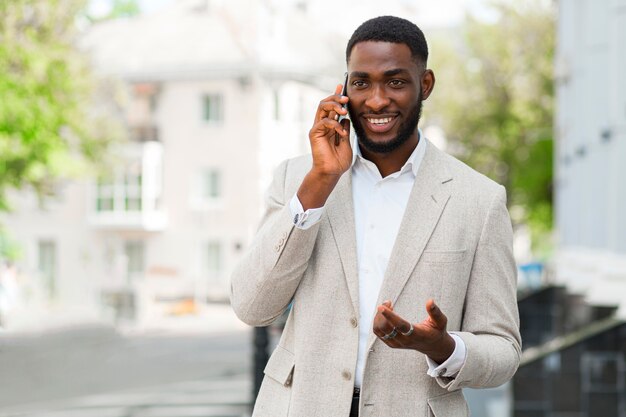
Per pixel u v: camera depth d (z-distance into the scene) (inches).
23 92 824.3
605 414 272.5
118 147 1167.0
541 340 480.7
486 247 100.0
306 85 1574.8
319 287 100.0
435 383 98.7
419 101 100.0
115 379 590.2
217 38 1560.0
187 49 1556.3
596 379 273.3
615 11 381.1
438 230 99.4
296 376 99.9
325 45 1637.6
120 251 1578.5
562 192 718.5
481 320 99.6
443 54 1453.0
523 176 1169.4
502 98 1423.5
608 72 530.3
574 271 558.3
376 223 101.5
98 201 1567.4
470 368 93.7
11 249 1134.4
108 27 1632.6
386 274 98.3
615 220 392.2
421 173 101.8
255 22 1531.7
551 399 273.6
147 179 1541.6
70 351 738.2
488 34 1414.9
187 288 1513.3
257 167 1520.7
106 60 1549.0
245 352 768.3
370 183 103.7
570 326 453.7
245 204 1528.1
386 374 98.0
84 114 981.2
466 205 100.7
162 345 837.2
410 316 97.7
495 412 311.0
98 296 1199.6
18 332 794.8
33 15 899.4
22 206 1579.7
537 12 1391.5
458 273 98.7
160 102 1551.4
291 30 1636.3
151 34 1606.8
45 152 860.0
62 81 884.6
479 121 1416.1
